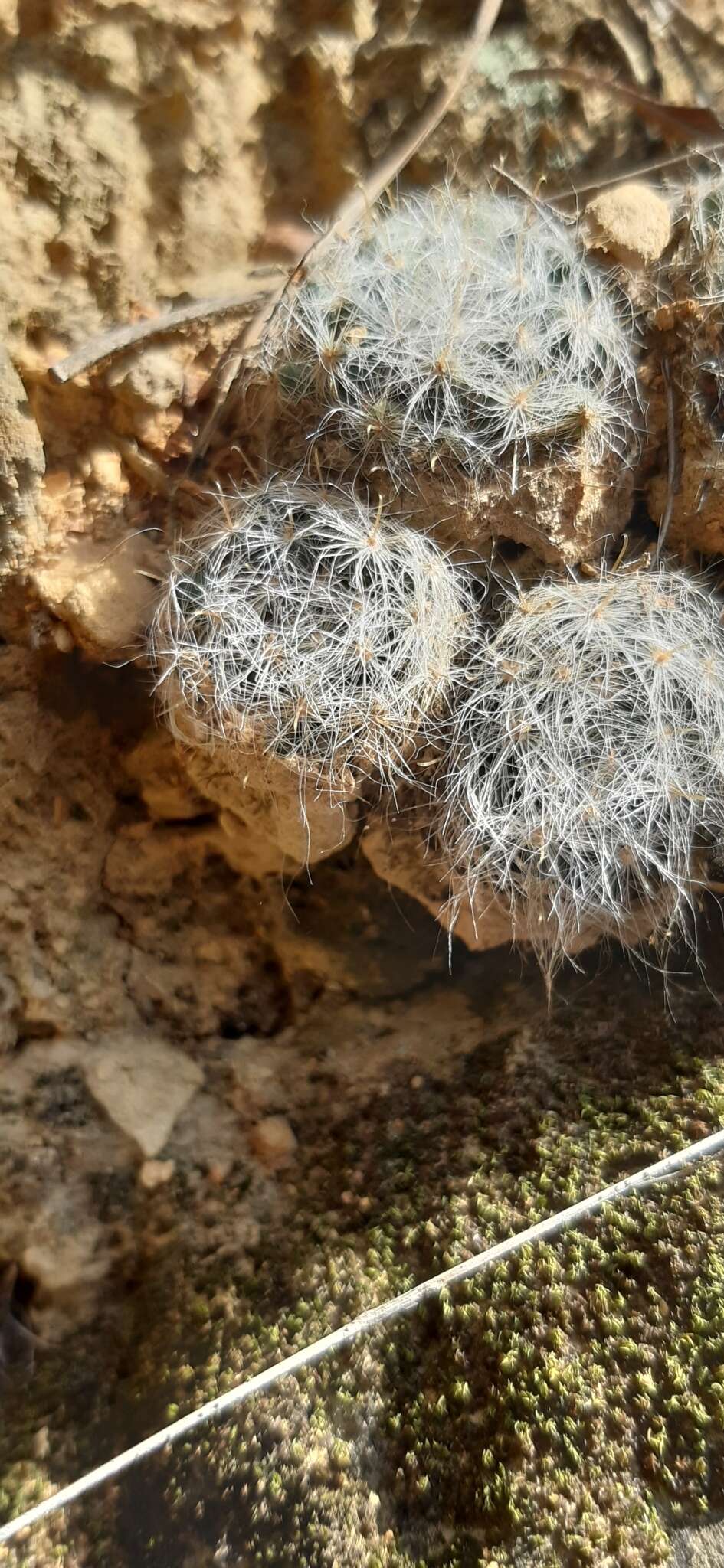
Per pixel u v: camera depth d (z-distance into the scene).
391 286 0.10
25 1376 0.12
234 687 0.10
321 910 0.14
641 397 0.11
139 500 0.12
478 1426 0.10
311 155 0.11
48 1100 0.13
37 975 0.13
